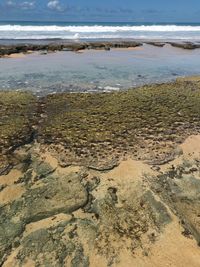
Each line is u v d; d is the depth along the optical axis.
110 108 17.81
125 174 12.70
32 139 14.62
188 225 10.88
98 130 15.23
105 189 11.99
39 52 38.00
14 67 29.61
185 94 20.31
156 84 23.31
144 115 16.91
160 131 15.41
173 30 81.19
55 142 14.33
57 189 11.91
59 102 18.92
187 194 12.05
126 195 11.79
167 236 10.55
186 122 16.34
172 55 38.81
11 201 11.56
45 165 13.02
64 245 10.20
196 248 10.28
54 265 9.77
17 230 10.61
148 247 10.24
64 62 32.50
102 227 10.70
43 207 11.27
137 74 28.27
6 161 13.11
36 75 26.81
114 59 35.00
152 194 11.84
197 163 13.62
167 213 11.20
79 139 14.50
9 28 70.56
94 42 46.75
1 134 14.77
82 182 12.24
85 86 23.92
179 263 9.89
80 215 11.07
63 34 61.50
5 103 18.52
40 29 70.31
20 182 12.29
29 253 10.02
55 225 10.75
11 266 9.75
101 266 9.77
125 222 10.87
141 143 14.42
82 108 17.89
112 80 25.95
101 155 13.52
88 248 10.16
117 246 10.23
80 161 13.20
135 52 40.34
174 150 14.16
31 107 18.08
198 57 37.69
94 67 30.55
